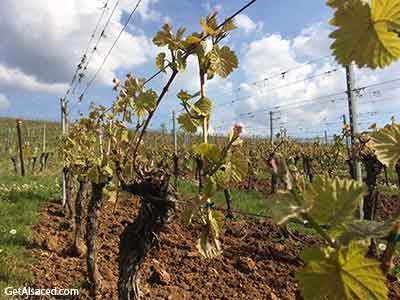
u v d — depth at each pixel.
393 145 0.63
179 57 1.61
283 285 4.43
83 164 5.09
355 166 3.94
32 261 4.58
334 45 0.48
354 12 0.46
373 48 0.46
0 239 5.16
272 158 0.57
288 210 0.51
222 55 1.47
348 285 0.52
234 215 7.63
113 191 3.86
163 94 1.85
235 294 4.10
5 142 30.05
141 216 2.59
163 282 4.16
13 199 8.02
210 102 1.50
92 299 3.75
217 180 1.27
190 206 1.29
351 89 3.81
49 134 37.25
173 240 5.78
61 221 6.67
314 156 12.38
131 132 3.35
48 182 11.37
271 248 5.66
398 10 0.44
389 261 0.54
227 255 5.34
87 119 4.82
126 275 2.63
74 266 4.62
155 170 2.56
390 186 10.90
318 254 0.54
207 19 1.48
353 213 0.53
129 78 2.54
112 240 5.65
